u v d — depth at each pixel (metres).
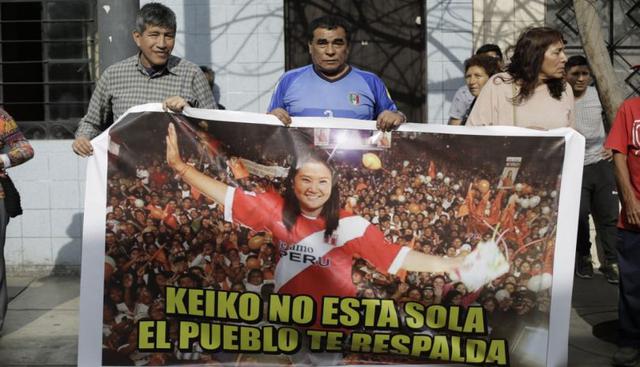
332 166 4.68
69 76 8.16
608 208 7.61
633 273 5.38
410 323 4.73
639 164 5.33
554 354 4.79
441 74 8.03
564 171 4.76
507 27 8.00
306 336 4.70
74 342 5.98
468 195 4.73
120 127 4.58
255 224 4.66
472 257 4.74
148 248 4.61
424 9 8.20
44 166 7.98
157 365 4.64
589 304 6.99
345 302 4.70
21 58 8.16
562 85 5.16
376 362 4.75
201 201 4.63
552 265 4.78
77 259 8.05
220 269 4.65
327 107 4.95
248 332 4.69
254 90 7.98
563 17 8.16
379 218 4.70
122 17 5.84
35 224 8.02
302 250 4.68
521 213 4.76
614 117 5.89
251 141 4.64
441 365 4.76
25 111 8.16
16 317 6.63
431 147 4.70
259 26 7.94
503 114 5.14
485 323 4.76
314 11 8.29
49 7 8.13
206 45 7.94
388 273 4.71
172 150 4.61
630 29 8.23
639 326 5.40
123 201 4.59
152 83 5.16
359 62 8.34
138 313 4.62
